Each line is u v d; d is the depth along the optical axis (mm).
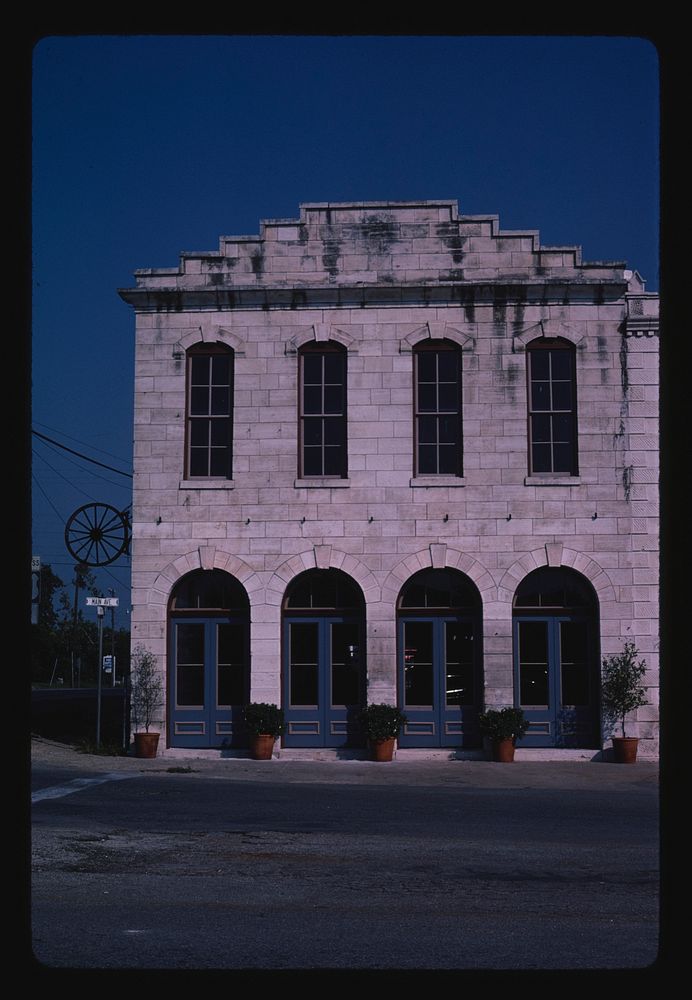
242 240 24703
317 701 23922
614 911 9336
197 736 24016
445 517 23922
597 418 24062
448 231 24547
